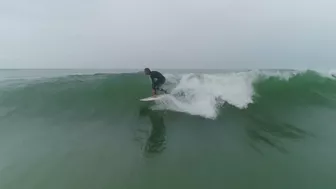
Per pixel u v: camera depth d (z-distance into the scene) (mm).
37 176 3258
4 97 7547
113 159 3734
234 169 3342
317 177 3070
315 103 6246
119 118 5820
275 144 4148
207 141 4371
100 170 3391
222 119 5469
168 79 9047
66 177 3219
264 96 6656
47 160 3727
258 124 5117
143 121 5562
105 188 2941
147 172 3318
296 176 3105
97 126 5320
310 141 4215
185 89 7156
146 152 3975
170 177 3176
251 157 3686
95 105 6855
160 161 3646
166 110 6215
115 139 4570
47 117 6000
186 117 5691
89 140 4539
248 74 7211
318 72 7277
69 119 5820
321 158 3584
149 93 7789
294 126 4930
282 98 6531
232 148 4043
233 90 6836
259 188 2863
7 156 3885
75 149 4125
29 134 4895
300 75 7191
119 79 9008
